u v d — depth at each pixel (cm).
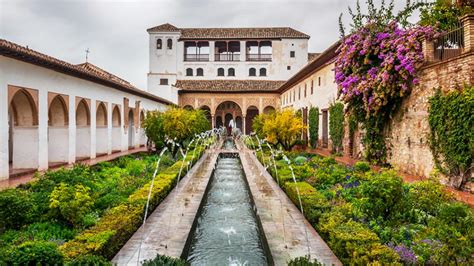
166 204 936
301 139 2380
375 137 1385
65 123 1462
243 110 3997
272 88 3875
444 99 952
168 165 1589
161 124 2041
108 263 441
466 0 1159
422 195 732
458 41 939
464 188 885
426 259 486
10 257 415
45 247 438
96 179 1052
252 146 2720
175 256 575
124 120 2214
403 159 1201
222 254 690
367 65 1322
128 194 951
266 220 786
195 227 809
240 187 1385
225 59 4116
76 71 1425
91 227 641
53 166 1368
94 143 1731
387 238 571
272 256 575
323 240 646
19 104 1217
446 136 942
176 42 4025
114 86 1956
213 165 1759
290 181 1109
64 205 671
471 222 513
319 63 2177
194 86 3931
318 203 773
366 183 663
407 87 1155
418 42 1116
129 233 658
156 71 4006
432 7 1282
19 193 723
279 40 4066
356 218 668
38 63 1204
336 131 1877
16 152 1242
